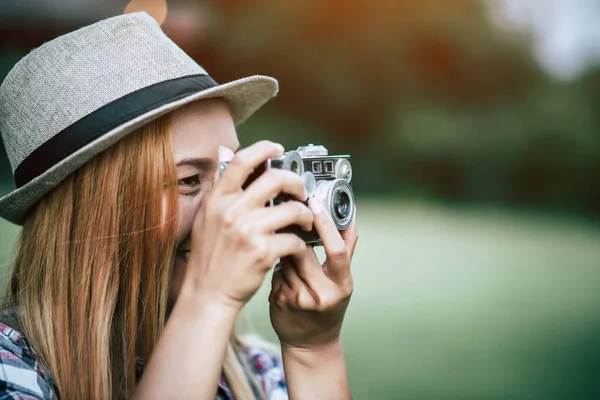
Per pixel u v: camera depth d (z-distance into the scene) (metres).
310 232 0.94
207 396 0.81
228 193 0.84
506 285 5.57
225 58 19.03
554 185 17.89
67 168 0.93
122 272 0.97
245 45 19.17
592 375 2.98
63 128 0.95
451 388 2.79
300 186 0.87
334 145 19.70
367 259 6.85
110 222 0.95
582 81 20.31
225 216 0.82
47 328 0.95
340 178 1.02
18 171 1.01
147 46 0.99
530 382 2.89
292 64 19.48
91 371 0.94
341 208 1.00
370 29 19.69
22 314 0.97
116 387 0.99
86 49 0.98
